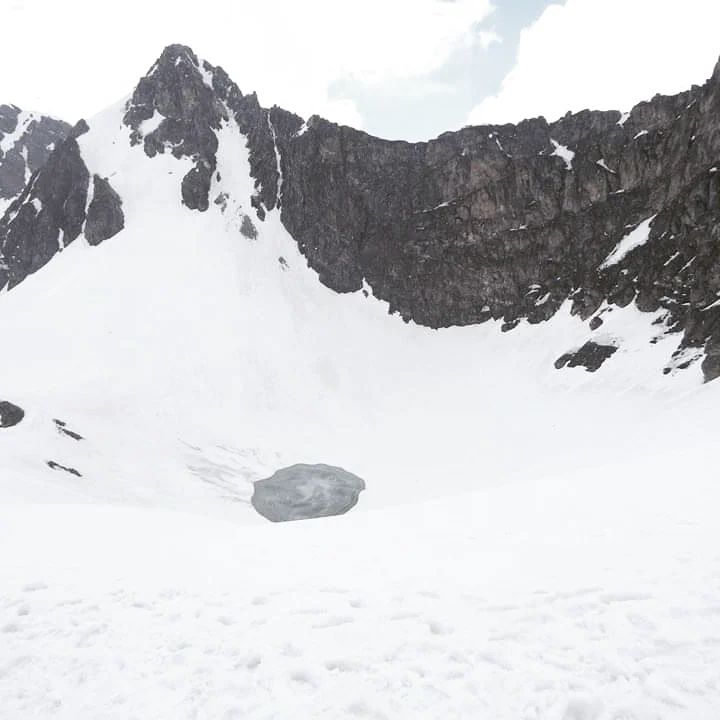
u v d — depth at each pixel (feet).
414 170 262.26
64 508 63.31
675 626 20.93
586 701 17.11
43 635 25.39
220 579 31.81
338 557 35.24
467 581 27.91
